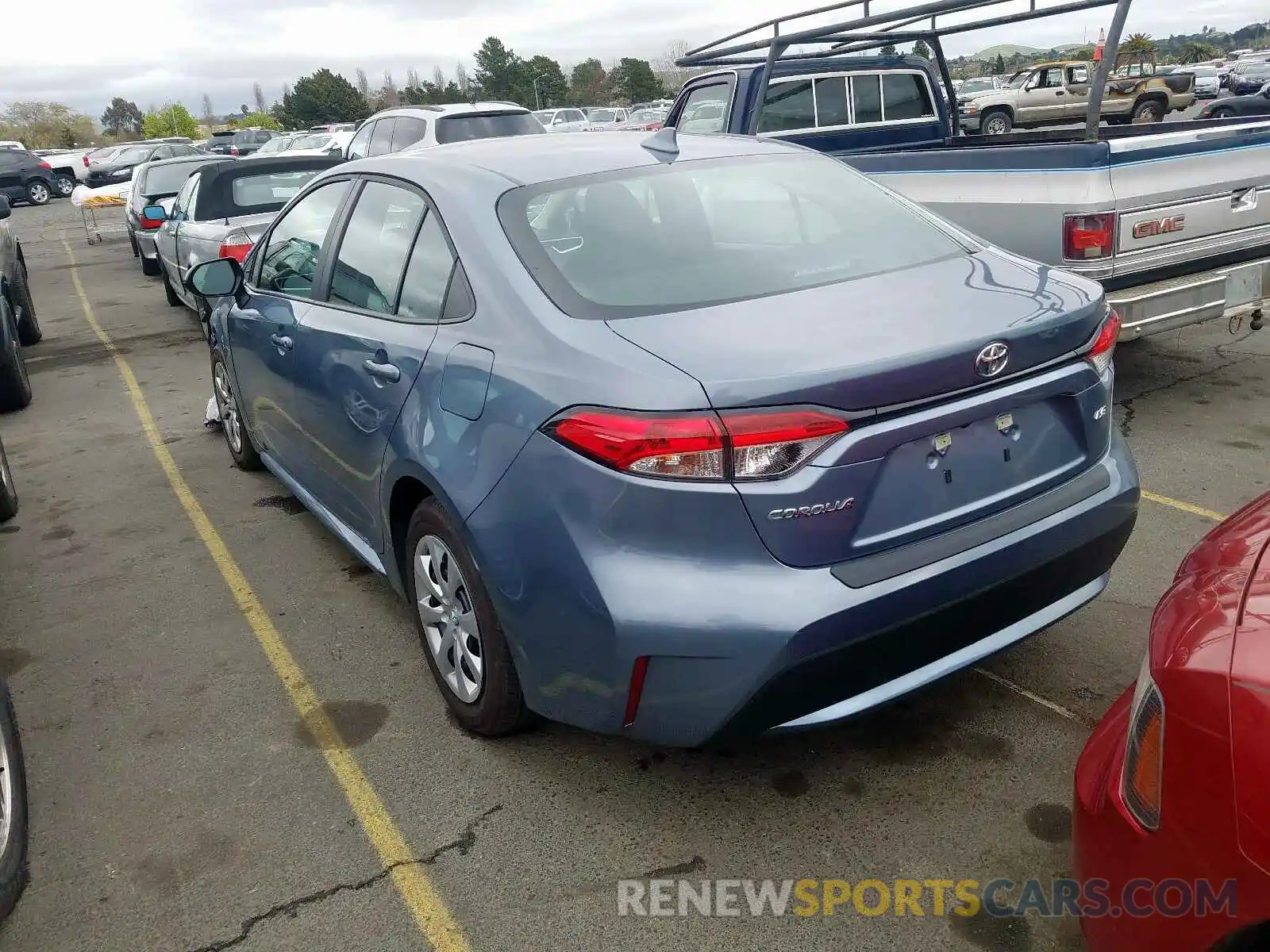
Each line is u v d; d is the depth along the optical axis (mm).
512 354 2617
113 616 4078
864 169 5832
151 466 5973
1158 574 3811
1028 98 25266
